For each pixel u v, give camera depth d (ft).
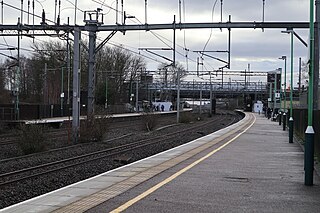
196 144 82.84
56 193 34.06
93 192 34.45
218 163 53.83
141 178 41.45
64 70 256.93
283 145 84.07
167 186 37.27
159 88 354.13
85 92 172.04
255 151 70.85
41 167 61.87
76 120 98.73
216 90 370.53
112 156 77.61
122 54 313.53
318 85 68.64
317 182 40.47
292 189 36.73
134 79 327.67
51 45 257.34
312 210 29.19
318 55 67.77
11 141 98.37
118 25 98.02
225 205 30.27
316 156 59.57
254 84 365.81
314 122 62.69
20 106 164.45
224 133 120.88
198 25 92.94
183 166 50.49
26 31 105.81
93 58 102.01
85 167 63.10
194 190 35.60
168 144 101.14
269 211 28.73
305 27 90.74
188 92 375.86
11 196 42.55
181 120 217.77
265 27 91.20
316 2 65.26
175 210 28.53
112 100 300.61
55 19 102.22
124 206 29.50
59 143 99.19
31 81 268.62
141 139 117.60
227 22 91.66
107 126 106.63
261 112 349.61
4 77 257.14
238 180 41.06
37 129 83.05
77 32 95.30
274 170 48.37
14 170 60.29
